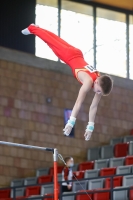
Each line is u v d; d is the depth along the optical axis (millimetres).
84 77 13414
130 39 39844
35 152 34562
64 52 13773
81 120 36188
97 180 28203
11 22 34875
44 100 35281
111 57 38719
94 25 38625
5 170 33344
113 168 29141
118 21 39625
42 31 14273
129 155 33594
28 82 34938
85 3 38562
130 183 26938
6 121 33750
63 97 36031
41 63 35656
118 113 37625
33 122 34688
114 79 37938
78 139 35938
